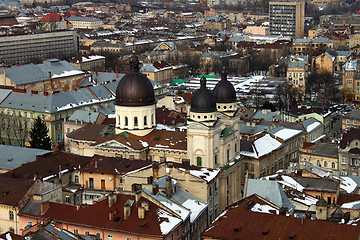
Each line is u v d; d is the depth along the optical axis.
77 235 177.62
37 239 167.88
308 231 172.38
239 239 175.00
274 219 178.88
